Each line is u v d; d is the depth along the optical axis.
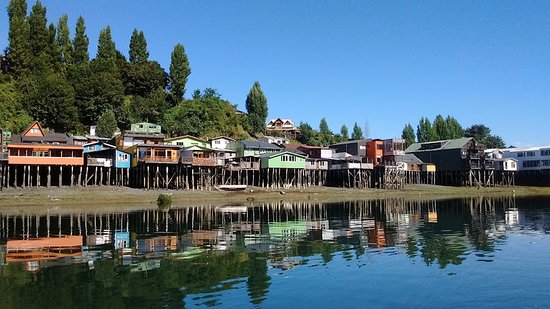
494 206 61.31
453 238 29.64
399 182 102.06
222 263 21.58
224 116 128.00
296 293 16.44
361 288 17.09
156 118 116.38
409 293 16.48
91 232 33.00
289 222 40.06
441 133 161.50
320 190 89.56
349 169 99.69
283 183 92.44
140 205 62.16
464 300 15.67
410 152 129.50
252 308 14.77
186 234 31.91
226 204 66.44
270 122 165.75
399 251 24.77
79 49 123.88
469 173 114.50
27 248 25.98
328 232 33.00
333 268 20.42
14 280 18.41
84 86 106.94
